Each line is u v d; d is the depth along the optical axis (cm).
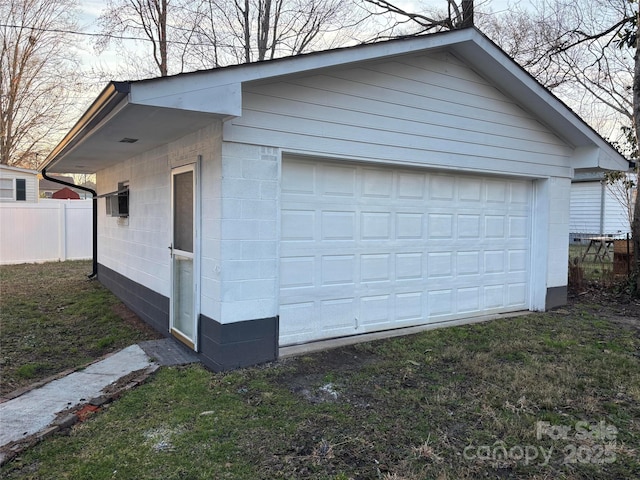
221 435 308
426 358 479
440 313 644
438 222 633
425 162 579
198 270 475
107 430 316
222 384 399
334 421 330
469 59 598
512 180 714
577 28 1184
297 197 505
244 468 269
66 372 430
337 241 539
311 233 518
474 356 488
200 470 267
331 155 498
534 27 1397
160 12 1590
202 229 472
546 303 736
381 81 534
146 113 387
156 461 276
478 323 642
